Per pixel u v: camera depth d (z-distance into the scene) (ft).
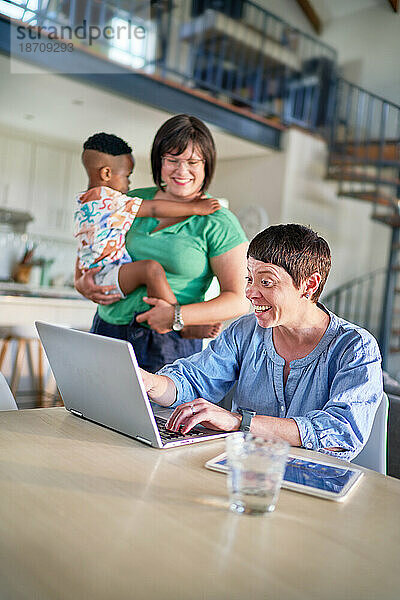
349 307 27.89
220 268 7.20
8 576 2.07
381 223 27.68
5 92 17.67
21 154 21.74
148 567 2.19
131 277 7.22
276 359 4.81
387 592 2.14
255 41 27.20
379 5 26.71
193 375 5.03
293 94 27.20
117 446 3.76
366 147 24.47
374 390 4.35
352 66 27.63
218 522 2.65
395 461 7.13
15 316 16.26
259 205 24.17
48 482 3.05
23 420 4.28
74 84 16.74
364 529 2.70
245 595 2.04
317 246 4.39
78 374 4.19
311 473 3.41
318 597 2.07
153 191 7.71
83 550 2.30
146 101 18.20
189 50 25.85
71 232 23.39
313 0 28.14
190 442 3.91
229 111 21.06
